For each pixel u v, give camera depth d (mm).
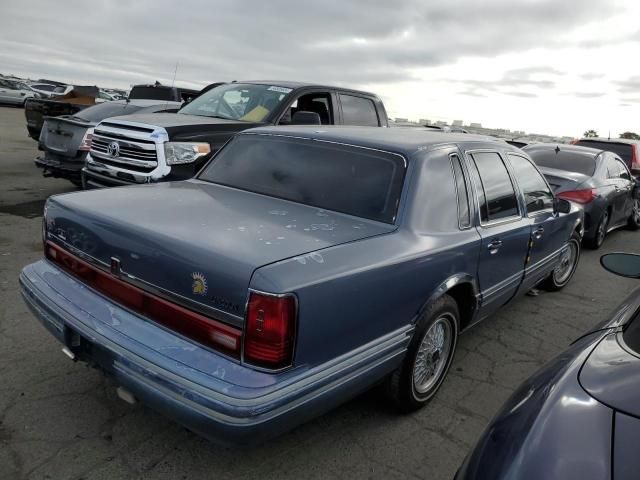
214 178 3746
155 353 2293
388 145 3354
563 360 1916
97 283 2709
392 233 2891
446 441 3105
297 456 2854
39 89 33844
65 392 3211
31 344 3752
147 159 5766
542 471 1405
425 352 3258
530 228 4297
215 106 7203
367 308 2553
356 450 2949
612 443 1426
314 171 3385
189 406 2139
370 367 2631
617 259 2730
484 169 3869
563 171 8461
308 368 2293
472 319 3697
